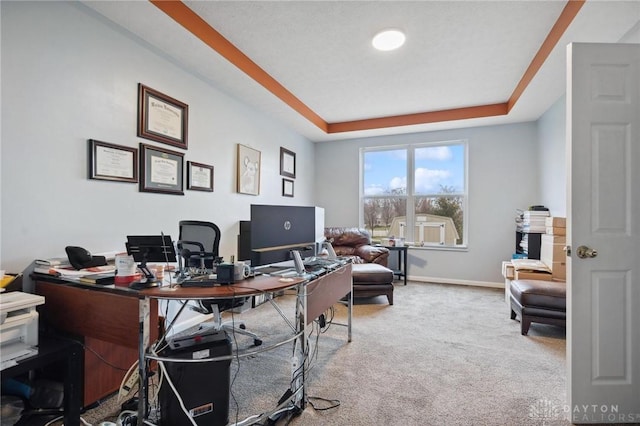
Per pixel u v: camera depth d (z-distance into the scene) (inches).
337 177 223.1
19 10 67.9
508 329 114.3
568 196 65.8
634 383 63.5
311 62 121.3
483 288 181.3
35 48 70.7
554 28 95.9
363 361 88.8
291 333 108.7
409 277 203.9
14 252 67.5
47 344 59.4
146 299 55.9
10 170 66.8
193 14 92.4
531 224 149.3
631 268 64.0
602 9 78.7
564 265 124.8
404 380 78.7
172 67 107.2
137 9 82.4
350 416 64.9
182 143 111.1
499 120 174.4
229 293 55.8
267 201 167.2
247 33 102.1
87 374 66.9
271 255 72.9
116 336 59.8
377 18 93.4
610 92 64.7
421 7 88.4
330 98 158.9
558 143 143.1
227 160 136.0
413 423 62.6
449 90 147.7
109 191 87.4
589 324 64.1
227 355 61.6
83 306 63.8
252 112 153.3
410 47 109.4
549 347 98.5
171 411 57.7
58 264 70.5
